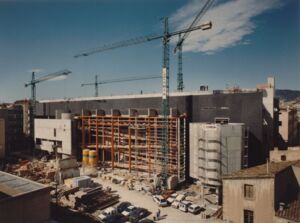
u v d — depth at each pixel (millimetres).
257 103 60781
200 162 57594
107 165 83500
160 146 73375
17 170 72438
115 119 82750
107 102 88938
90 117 88312
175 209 49656
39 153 102500
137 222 44031
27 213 32969
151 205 51719
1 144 94938
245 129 58594
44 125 98312
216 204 51656
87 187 57375
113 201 53250
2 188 35875
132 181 66125
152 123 74625
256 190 33250
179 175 66688
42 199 34812
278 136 80125
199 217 45750
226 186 36250
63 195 52562
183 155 67812
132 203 52688
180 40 87812
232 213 35656
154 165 74688
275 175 31953
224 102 64812
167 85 70938
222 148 54188
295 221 29203
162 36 76188
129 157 76375
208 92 71938
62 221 42219
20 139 117312
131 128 79562
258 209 33094
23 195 32469
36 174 68188
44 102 116125
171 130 69812
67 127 88812
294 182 37000
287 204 33031
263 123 65375
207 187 57250
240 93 62750
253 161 61344
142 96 79562
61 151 91250
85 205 48906
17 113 117625
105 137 86812
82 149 88812
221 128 54312
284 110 84688
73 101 101562
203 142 56500
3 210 30281
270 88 66125
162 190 59938
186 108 69562
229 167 54250
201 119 68188
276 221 31125
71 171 66812
